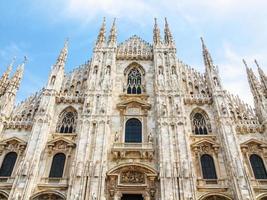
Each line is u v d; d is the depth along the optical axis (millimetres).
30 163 38469
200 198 36562
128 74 53531
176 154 39531
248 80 50438
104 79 49438
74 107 47375
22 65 51969
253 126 43750
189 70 54062
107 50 54875
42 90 49594
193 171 37875
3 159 41250
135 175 39000
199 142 42188
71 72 53844
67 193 36188
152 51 56688
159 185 37438
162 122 43062
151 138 42781
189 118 45906
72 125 45875
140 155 40875
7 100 46125
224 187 37594
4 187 37719
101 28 59844
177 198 35188
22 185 36344
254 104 47281
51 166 40500
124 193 37375
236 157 38938
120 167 39094
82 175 37312
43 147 41250
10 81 48750
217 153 41375
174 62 52375
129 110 47094
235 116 45562
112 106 47062
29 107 47750
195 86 51344
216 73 50656
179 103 45469
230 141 40750
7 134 43438
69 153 41469
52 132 44312
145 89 50375
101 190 36094
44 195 37250
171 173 37438
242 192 35656
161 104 45531
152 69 53344
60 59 53438
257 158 41094
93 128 42750
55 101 47719
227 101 46375
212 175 39594
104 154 39500
